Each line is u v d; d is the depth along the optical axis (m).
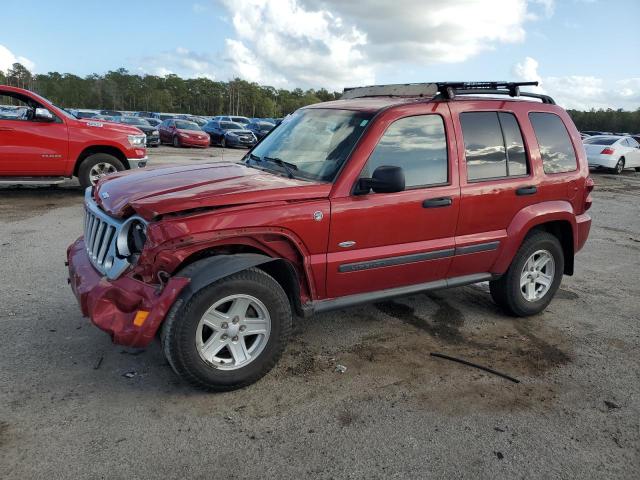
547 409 3.49
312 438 3.05
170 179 3.78
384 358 4.09
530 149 4.72
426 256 4.15
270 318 3.51
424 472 2.82
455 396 3.59
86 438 2.93
